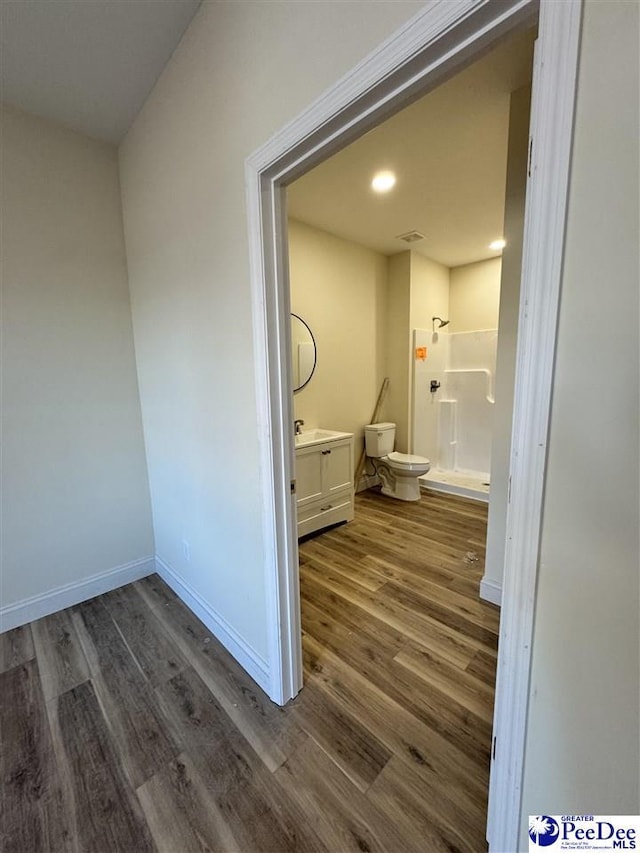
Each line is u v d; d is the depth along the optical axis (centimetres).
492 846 93
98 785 119
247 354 135
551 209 64
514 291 181
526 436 72
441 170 225
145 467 244
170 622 200
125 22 137
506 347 188
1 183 180
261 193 117
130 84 168
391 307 403
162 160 171
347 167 221
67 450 211
